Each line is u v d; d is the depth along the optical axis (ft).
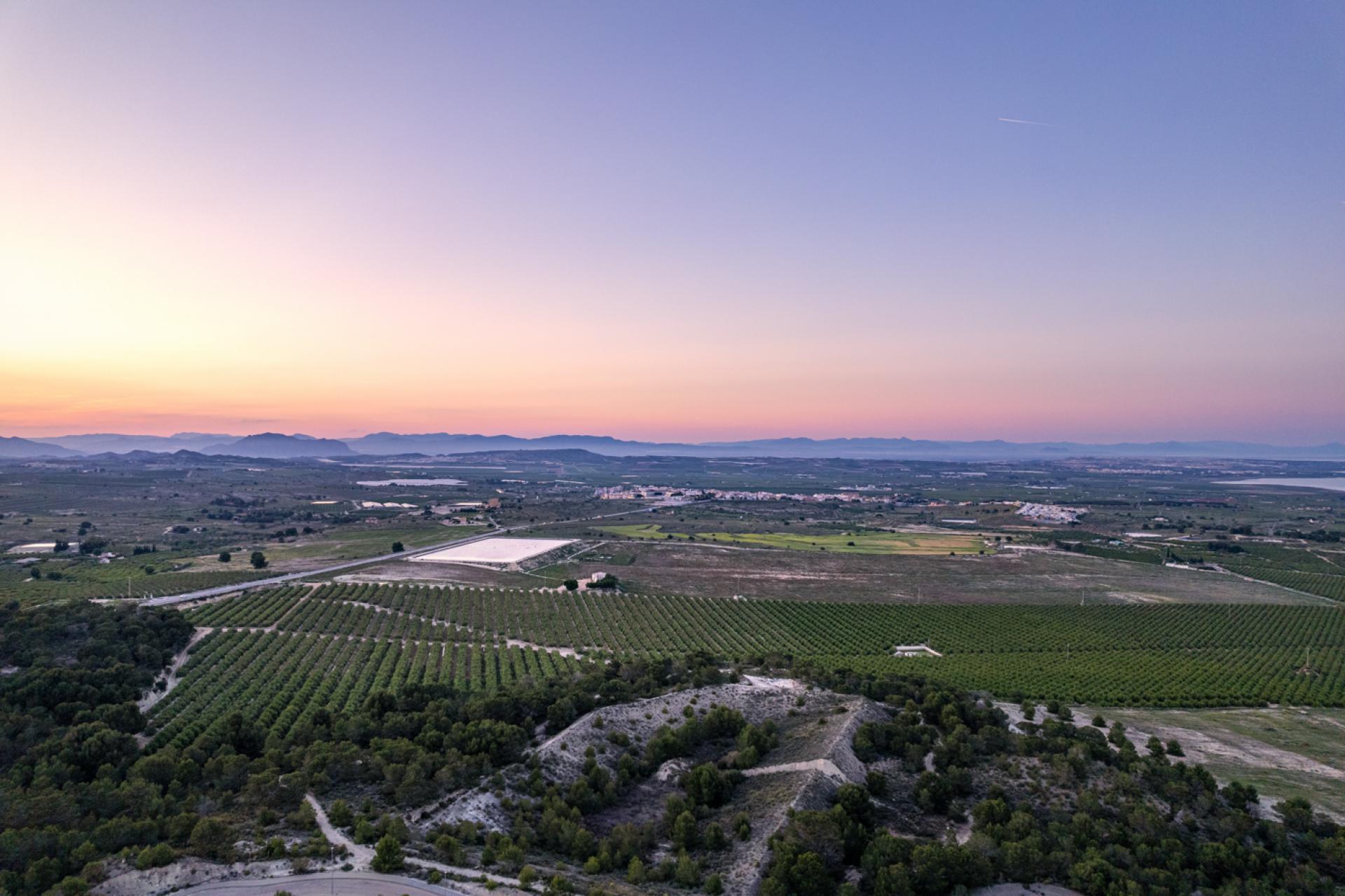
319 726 307.37
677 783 268.41
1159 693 437.58
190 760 258.78
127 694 348.18
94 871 182.91
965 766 270.67
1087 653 517.96
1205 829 241.96
